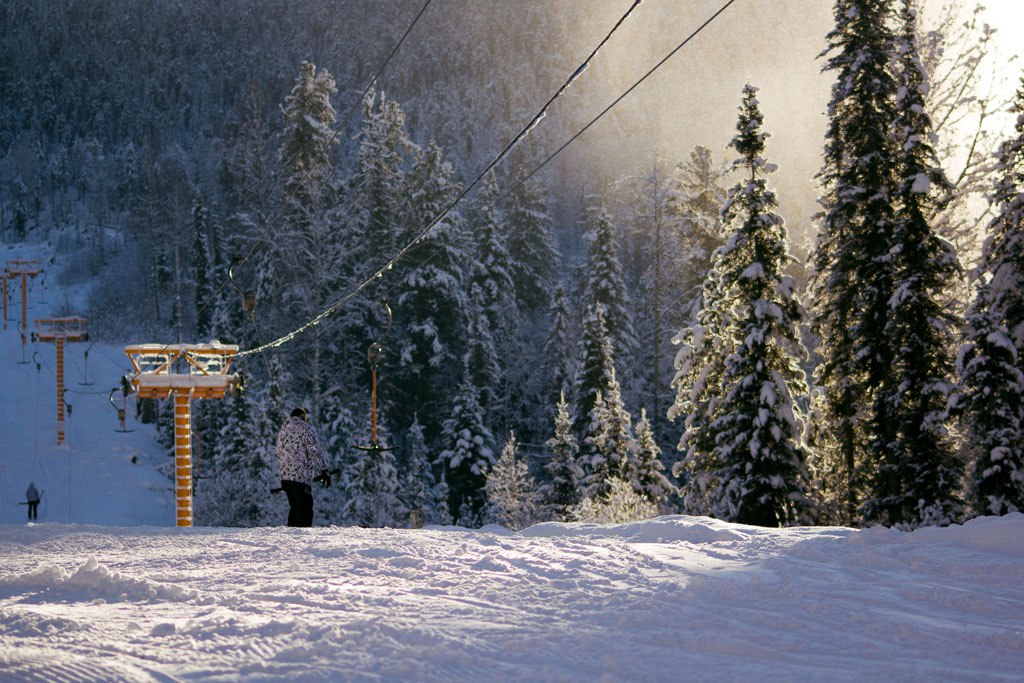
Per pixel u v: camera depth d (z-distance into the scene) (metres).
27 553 8.94
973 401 25.78
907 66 29.16
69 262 159.75
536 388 76.69
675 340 32.81
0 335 100.88
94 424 72.25
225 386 23.14
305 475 13.16
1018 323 26.94
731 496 28.53
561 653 4.39
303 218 68.06
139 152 199.62
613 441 43.03
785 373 29.41
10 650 4.15
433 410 70.00
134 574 7.09
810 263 31.67
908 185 28.58
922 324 27.81
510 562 7.29
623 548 7.89
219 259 91.88
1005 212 27.14
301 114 70.56
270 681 3.79
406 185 76.69
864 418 30.12
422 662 4.14
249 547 8.74
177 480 22.72
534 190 96.06
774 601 5.58
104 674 3.77
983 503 25.83
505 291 76.50
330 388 62.59
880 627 4.86
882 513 28.48
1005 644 4.53
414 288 68.62
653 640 4.63
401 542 8.83
